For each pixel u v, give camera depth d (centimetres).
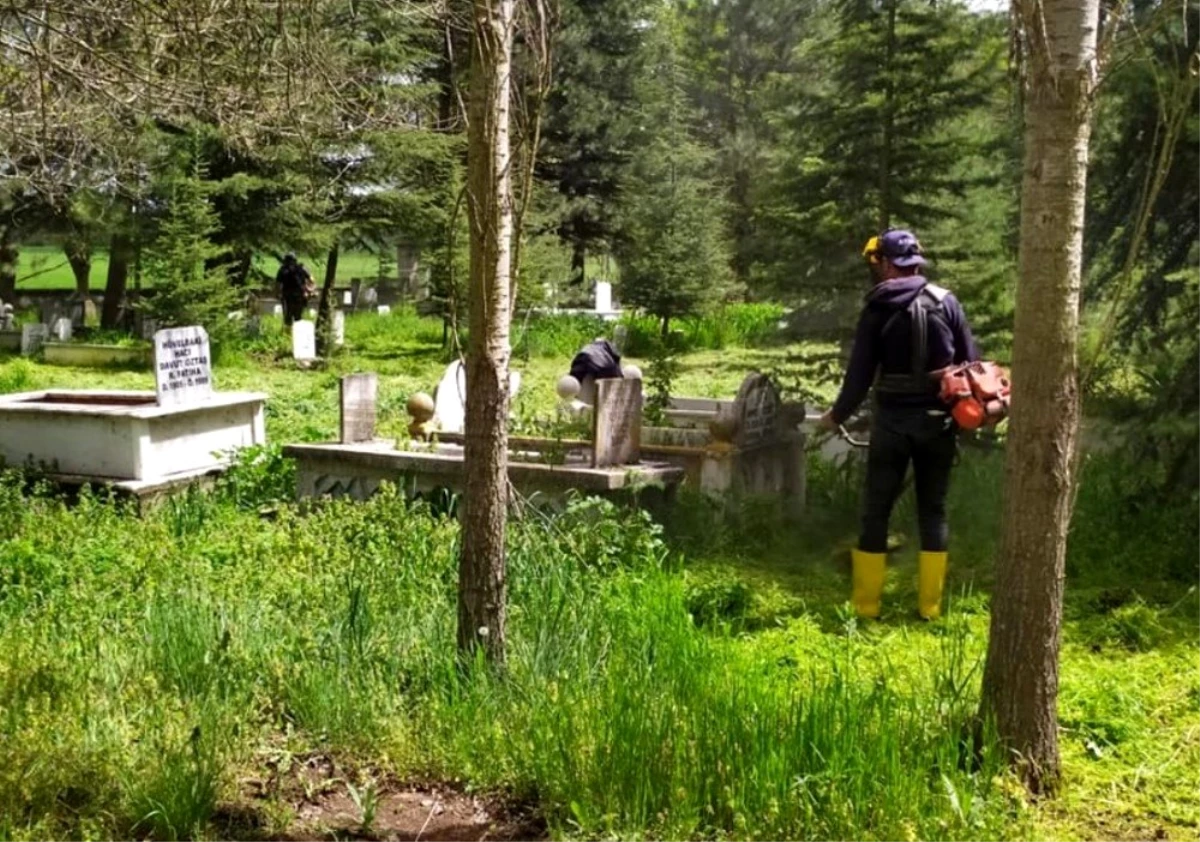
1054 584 414
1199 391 788
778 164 1012
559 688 461
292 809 418
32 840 374
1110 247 875
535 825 407
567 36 2991
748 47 4131
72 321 2673
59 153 1001
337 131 855
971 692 464
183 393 931
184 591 567
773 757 390
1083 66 390
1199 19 770
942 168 926
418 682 492
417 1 903
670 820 384
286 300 2600
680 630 514
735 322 2673
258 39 787
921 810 379
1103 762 451
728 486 830
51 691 473
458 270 2091
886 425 625
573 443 855
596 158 3225
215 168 2253
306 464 865
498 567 493
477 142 473
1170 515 773
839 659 555
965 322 634
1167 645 586
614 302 3538
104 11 760
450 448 869
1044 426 405
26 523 762
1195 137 770
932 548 629
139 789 403
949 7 913
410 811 418
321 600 579
